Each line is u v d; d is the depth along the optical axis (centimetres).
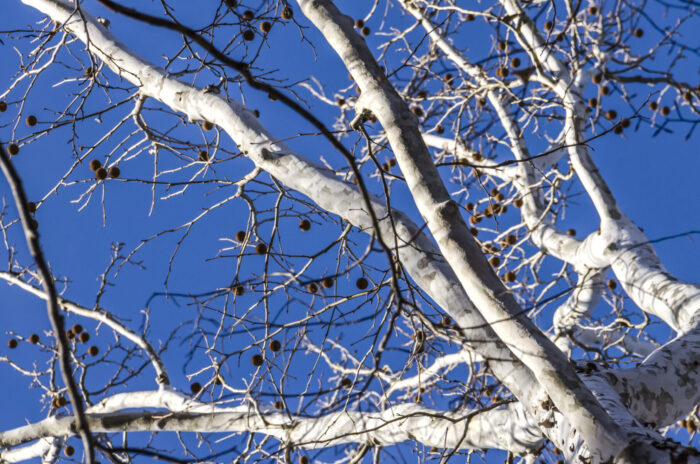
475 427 576
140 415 712
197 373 678
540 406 456
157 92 675
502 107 1019
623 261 759
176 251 727
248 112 632
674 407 515
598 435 396
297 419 664
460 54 937
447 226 439
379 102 495
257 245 653
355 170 297
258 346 651
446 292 476
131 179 653
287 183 583
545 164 998
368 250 385
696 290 662
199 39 233
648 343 1005
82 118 682
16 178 248
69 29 720
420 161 468
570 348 952
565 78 889
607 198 809
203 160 770
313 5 552
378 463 681
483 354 467
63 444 843
